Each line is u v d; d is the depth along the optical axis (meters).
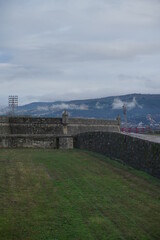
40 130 46.16
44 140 35.34
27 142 35.00
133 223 13.50
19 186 17.52
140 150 22.17
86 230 12.65
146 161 21.28
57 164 23.72
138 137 23.27
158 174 19.70
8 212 13.82
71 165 23.56
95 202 15.65
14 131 44.50
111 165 23.84
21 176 19.62
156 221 13.77
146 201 16.00
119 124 67.12
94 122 58.91
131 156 23.44
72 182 18.84
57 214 13.97
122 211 14.69
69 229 12.65
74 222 13.30
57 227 12.74
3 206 14.45
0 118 42.81
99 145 29.70
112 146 26.86
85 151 31.27
